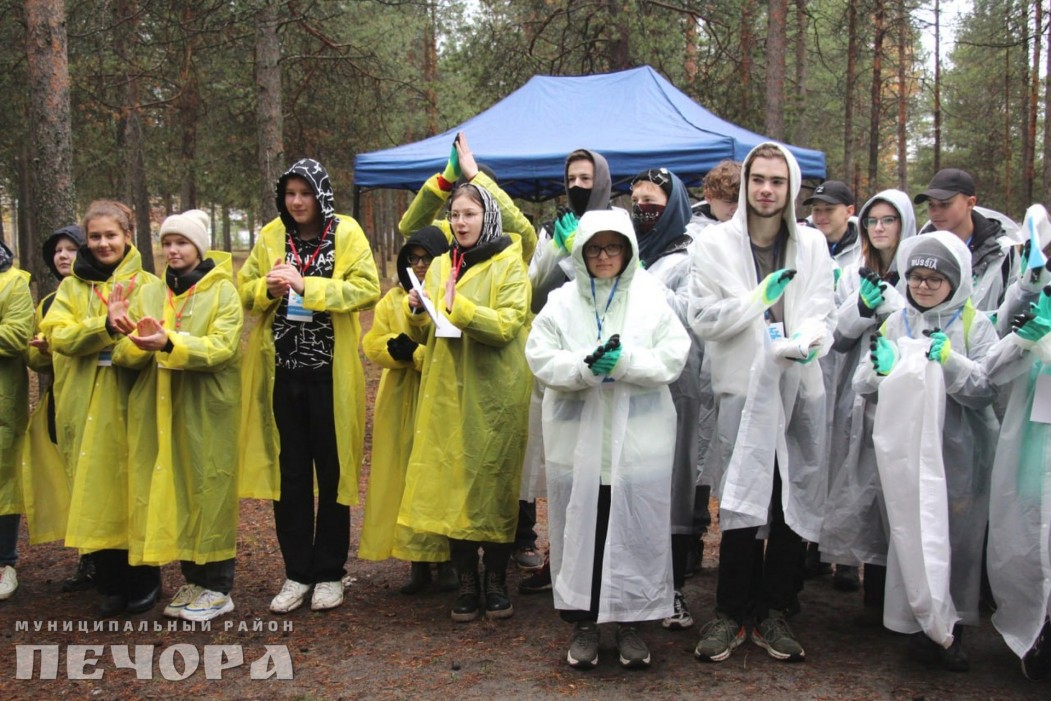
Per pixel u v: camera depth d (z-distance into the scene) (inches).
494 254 156.9
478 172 175.5
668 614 132.6
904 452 129.1
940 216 161.9
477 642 149.3
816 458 137.1
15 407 172.7
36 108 229.1
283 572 187.8
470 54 583.5
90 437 153.0
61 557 199.6
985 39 764.0
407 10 551.2
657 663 139.5
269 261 163.2
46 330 157.1
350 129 539.5
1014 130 900.0
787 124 547.2
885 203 169.0
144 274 163.3
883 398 131.4
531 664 139.9
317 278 153.4
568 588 131.1
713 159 284.7
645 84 349.7
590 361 124.6
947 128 1028.5
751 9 538.3
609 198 167.0
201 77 526.0
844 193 199.8
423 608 166.4
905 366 130.0
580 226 132.8
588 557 130.6
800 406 136.6
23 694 132.0
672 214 156.3
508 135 321.1
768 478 131.4
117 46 474.3
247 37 476.1
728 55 552.7
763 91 551.2
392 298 172.2
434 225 175.9
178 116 601.3
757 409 131.6
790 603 148.7
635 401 132.1
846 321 149.9
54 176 230.4
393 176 305.3
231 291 156.5
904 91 794.2
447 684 133.3
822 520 137.5
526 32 591.8
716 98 561.9
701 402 156.9
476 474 152.1
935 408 127.8
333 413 159.8
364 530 167.9
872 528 143.6
